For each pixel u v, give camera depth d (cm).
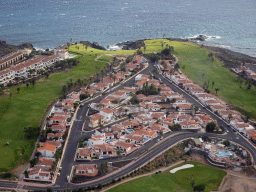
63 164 19188
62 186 17275
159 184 17738
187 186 17812
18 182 17450
